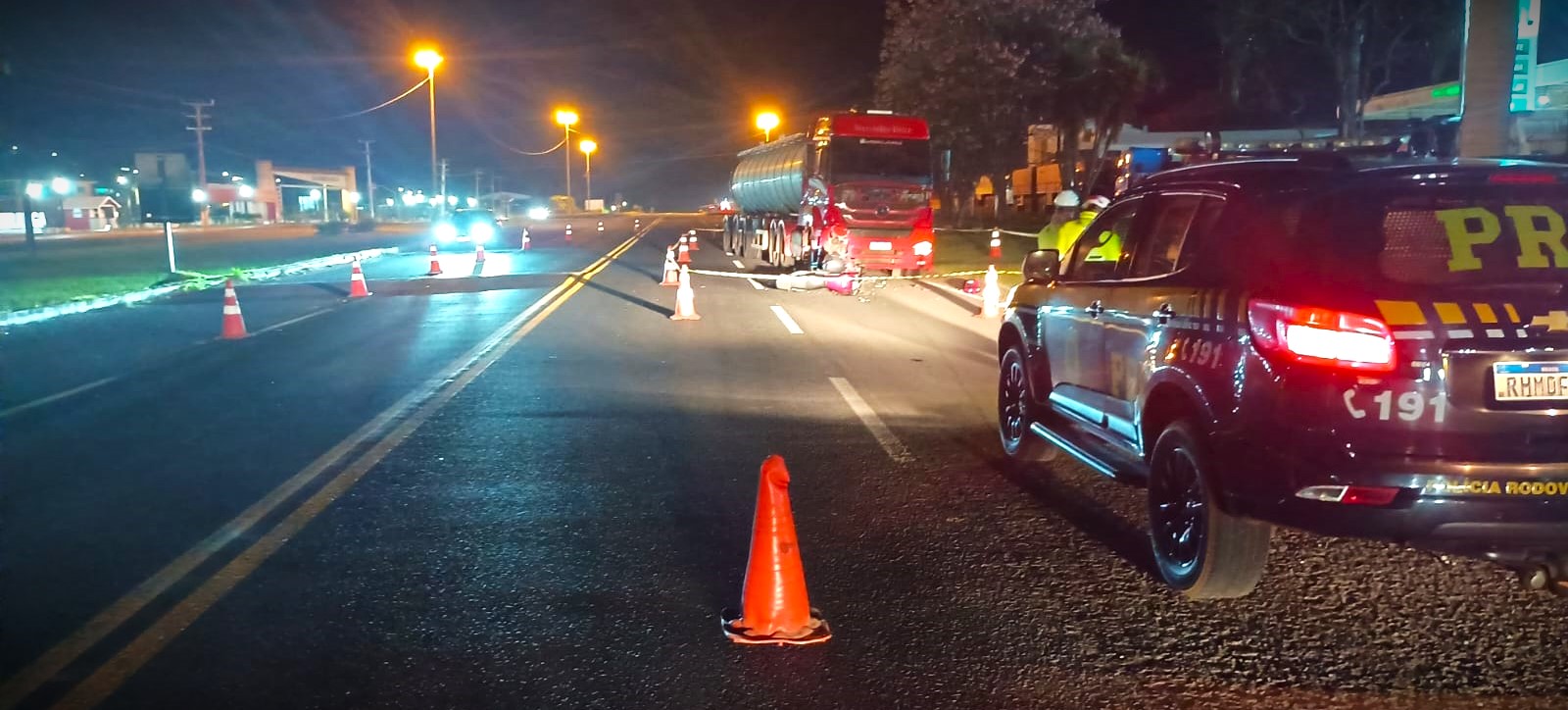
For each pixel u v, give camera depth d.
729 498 7.18
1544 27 13.91
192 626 5.16
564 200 104.00
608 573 5.84
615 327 16.03
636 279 24.69
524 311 18.05
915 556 6.09
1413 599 5.40
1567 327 4.40
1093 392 6.50
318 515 6.84
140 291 21.91
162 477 7.77
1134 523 6.68
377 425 9.38
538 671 4.69
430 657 4.82
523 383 11.33
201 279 25.00
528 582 5.71
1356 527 4.50
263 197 91.62
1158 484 5.59
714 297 20.47
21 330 16.33
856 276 21.09
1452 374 4.37
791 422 9.52
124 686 4.55
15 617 5.27
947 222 42.81
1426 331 4.39
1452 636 4.97
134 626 5.16
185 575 5.82
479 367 12.39
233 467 8.03
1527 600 5.37
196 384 11.49
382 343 14.45
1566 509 4.38
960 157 37.84
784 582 5.00
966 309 18.73
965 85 35.09
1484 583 5.59
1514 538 4.43
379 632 5.09
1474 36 13.88
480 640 5.00
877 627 5.14
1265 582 5.66
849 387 11.19
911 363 12.81
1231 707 4.36
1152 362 5.59
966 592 5.55
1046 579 5.73
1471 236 4.58
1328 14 31.56
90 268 29.70
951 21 35.31
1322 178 4.88
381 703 4.41
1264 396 4.69
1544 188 4.71
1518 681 4.54
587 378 11.70
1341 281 4.55
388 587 5.63
